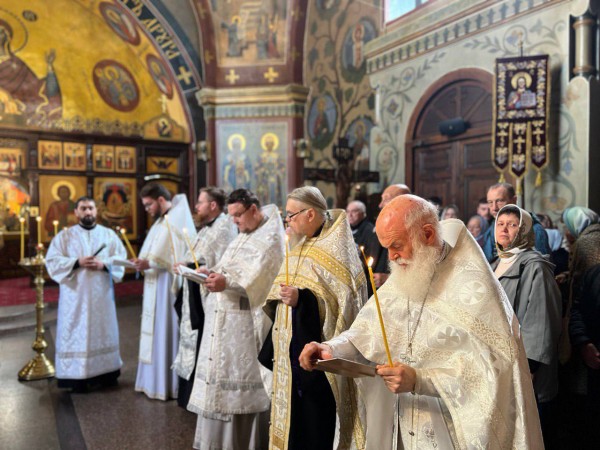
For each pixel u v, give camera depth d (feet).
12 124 33.35
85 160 35.68
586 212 9.59
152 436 11.39
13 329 22.40
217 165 32.07
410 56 26.35
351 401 7.04
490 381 4.44
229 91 31.58
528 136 18.08
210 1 30.94
